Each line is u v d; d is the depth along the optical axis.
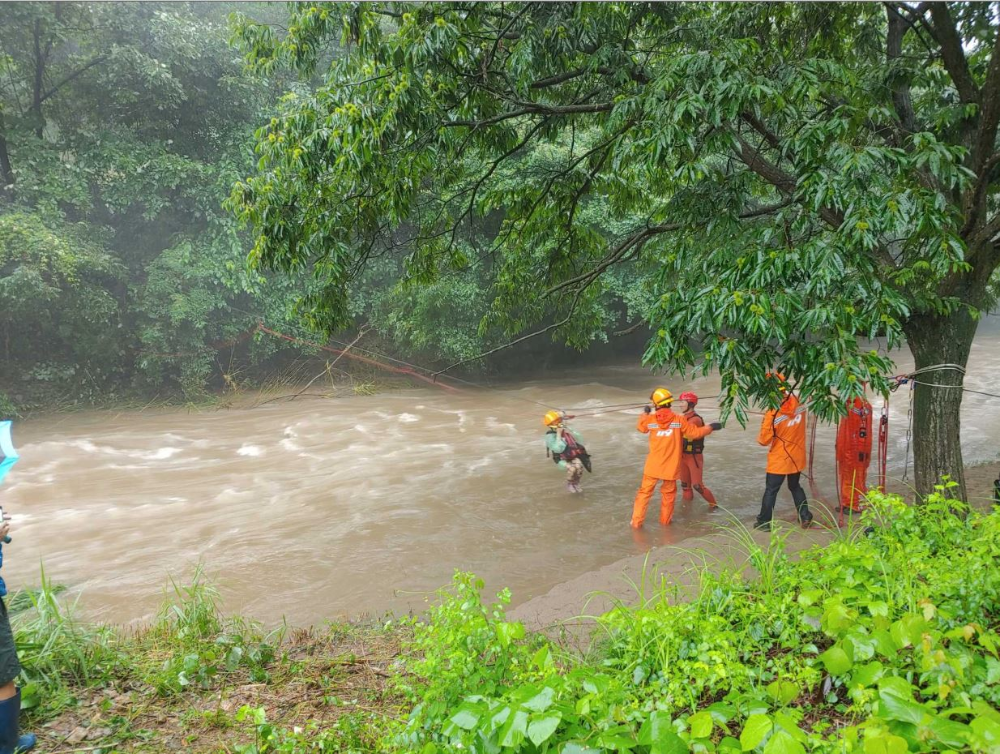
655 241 9.44
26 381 18.44
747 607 4.17
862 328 5.02
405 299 19.97
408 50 6.72
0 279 15.45
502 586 6.89
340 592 6.89
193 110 19.56
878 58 8.21
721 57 5.66
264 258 7.61
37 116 18.31
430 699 3.33
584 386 21.12
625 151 6.08
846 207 5.22
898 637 3.00
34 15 16.78
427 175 8.95
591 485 10.59
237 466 12.62
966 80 6.80
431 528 8.77
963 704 2.62
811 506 9.23
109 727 3.84
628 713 2.91
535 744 2.50
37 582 7.38
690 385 21.50
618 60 7.46
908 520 4.73
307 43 7.51
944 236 5.13
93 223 19.08
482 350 20.53
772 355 5.31
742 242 6.46
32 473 12.24
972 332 6.75
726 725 3.08
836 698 3.11
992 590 3.54
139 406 18.84
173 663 4.60
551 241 10.86
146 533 8.98
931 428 6.77
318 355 22.23
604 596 6.07
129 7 17.94
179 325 19.08
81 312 17.58
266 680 4.59
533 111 7.84
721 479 10.83
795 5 7.86
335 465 12.40
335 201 7.61
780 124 6.52
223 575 7.43
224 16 20.73
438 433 15.05
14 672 3.31
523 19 7.88
